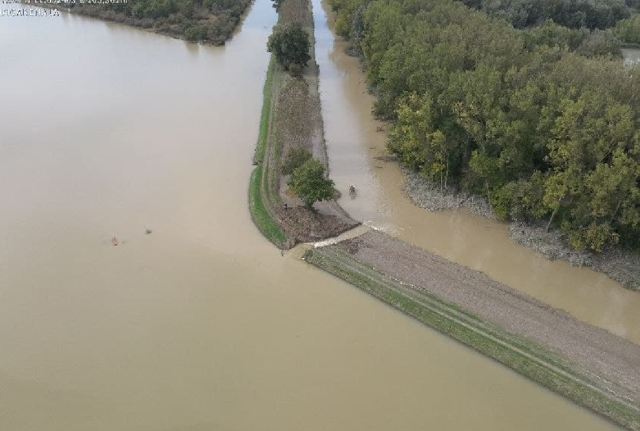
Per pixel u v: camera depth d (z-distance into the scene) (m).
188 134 83.12
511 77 64.50
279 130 81.94
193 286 53.44
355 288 53.47
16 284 53.34
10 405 42.06
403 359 46.06
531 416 41.41
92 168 73.06
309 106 90.56
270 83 101.19
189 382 43.91
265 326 49.12
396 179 72.38
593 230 54.53
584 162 55.06
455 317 49.50
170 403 42.25
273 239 59.78
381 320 49.91
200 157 76.69
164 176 71.75
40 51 119.50
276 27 124.06
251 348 46.94
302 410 41.78
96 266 55.78
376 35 93.38
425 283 53.78
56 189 68.44
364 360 45.97
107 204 65.62
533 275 55.94
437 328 48.53
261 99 96.56
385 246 59.12
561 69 65.81
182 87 101.00
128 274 54.81
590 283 54.75
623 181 50.84
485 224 63.19
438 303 51.09
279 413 41.53
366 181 71.81
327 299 52.25
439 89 69.12
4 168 72.69
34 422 40.81
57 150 77.38
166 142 80.56
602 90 58.41
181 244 59.19
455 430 40.38
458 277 54.78
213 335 48.12
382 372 44.91
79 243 59.00
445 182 67.88
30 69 108.19
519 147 60.00
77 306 50.94
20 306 50.84
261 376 44.44
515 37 87.00
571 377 43.59
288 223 61.53
